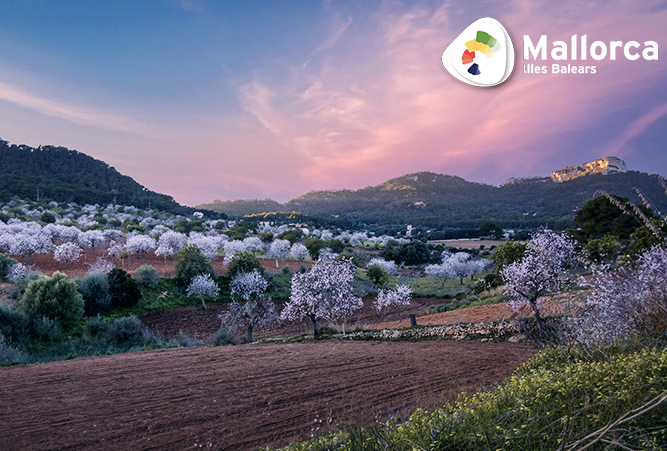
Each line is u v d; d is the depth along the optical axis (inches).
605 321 185.9
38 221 3732.8
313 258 2719.0
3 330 685.3
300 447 140.9
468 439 100.5
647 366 107.1
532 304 430.0
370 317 1263.5
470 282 2180.1
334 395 295.0
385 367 374.9
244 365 419.5
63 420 268.2
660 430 76.4
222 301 1397.6
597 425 85.0
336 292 776.3
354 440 120.8
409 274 2640.3
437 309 1066.1
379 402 262.2
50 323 772.0
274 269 2087.8
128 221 4507.9
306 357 455.8
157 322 1109.7
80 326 883.4
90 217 4576.8
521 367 218.7
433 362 376.5
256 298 1411.2
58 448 227.5
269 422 251.0
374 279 1948.8
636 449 73.8
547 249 414.0
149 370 405.4
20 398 316.5
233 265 1585.9
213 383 349.7
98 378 374.6
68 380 368.5
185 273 1440.7
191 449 219.8
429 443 101.6
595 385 111.0
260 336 1044.5
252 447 214.7
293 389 320.2
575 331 198.4
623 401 90.2
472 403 132.4
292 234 3617.1
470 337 495.8
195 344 828.6
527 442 87.4
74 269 1574.8
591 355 163.8
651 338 158.9
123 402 303.7
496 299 877.2
